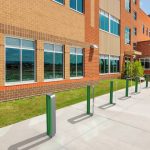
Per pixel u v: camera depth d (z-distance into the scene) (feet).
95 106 33.37
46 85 43.11
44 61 43.45
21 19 37.45
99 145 18.29
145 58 109.81
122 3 91.30
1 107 30.40
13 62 36.50
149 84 69.26
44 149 17.26
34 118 25.67
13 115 26.71
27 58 39.34
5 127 22.27
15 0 36.19
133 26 112.16
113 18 83.41
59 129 22.03
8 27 35.01
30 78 40.09
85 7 56.75
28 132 20.97
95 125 23.68
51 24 44.50
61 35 47.57
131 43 102.83
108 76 79.10
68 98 39.17
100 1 72.08
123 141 19.27
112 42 82.74
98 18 65.05
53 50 46.03
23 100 35.86
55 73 46.91
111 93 35.32
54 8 45.29
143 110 31.42
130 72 82.33
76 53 54.24
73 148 17.58
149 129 22.72
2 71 34.17
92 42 60.95
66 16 49.16
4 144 18.08
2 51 34.12
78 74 55.42
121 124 24.29
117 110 31.07
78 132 21.31
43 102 34.86
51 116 19.74
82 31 55.72
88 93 28.04
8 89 34.94
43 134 20.51
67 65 49.93
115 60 86.48
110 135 20.70
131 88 57.47
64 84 48.70
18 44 37.45
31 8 39.45
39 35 41.37
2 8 33.94
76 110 30.12
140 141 19.33
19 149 17.15
